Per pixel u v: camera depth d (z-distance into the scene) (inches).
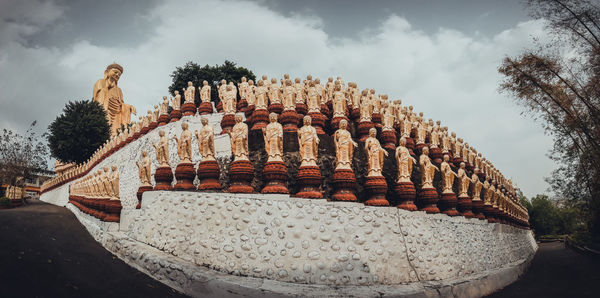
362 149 490.6
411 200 402.3
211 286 283.3
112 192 460.4
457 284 362.0
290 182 425.4
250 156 454.6
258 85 547.5
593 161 597.6
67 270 298.5
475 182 554.3
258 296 272.8
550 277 531.8
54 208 751.7
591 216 760.3
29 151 1100.5
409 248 352.2
